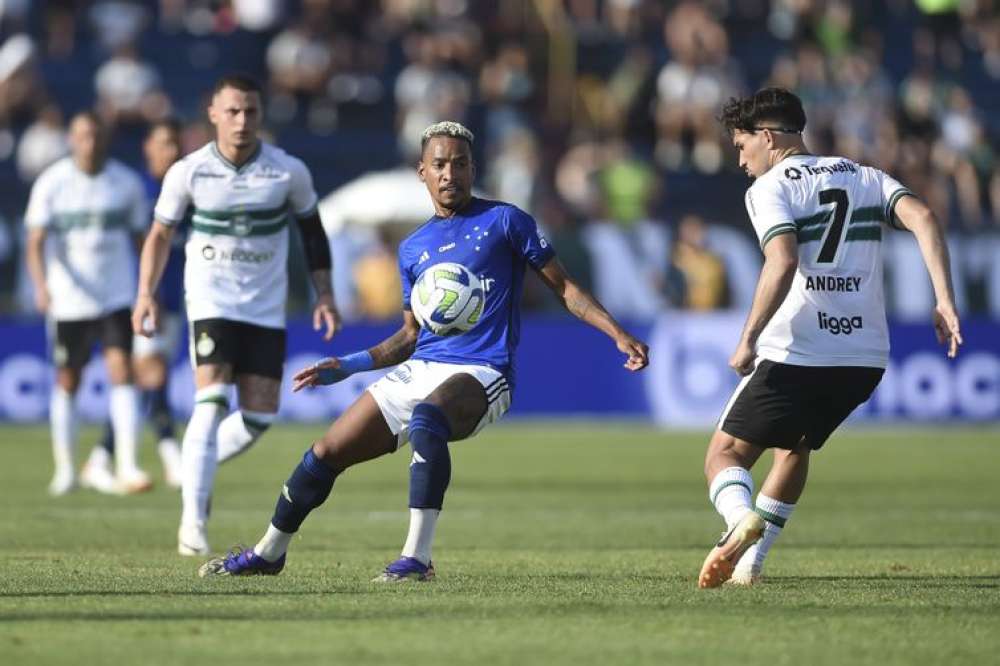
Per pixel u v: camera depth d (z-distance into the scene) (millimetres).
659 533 39906
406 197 79062
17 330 73812
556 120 99188
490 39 99375
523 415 79312
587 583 26625
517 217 26438
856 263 25938
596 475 57562
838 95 98812
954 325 25375
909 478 57188
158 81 96125
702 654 19141
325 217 79375
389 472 60250
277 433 71938
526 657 18859
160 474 56250
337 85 95062
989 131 104875
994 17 109312
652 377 79250
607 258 80562
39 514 42594
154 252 33906
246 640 19922
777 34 105375
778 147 26469
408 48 97375
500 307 26500
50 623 21156
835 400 26047
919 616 22250
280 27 99125
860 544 37344
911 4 108312
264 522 41219
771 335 25906
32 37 96375
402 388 26422
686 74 97312
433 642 19828
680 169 95500
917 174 96500
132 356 49125
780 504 27359
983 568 31047
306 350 75625
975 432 76750
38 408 74062
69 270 48219
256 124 33719
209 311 33812
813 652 19344
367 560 31750
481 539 38219
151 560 31062
